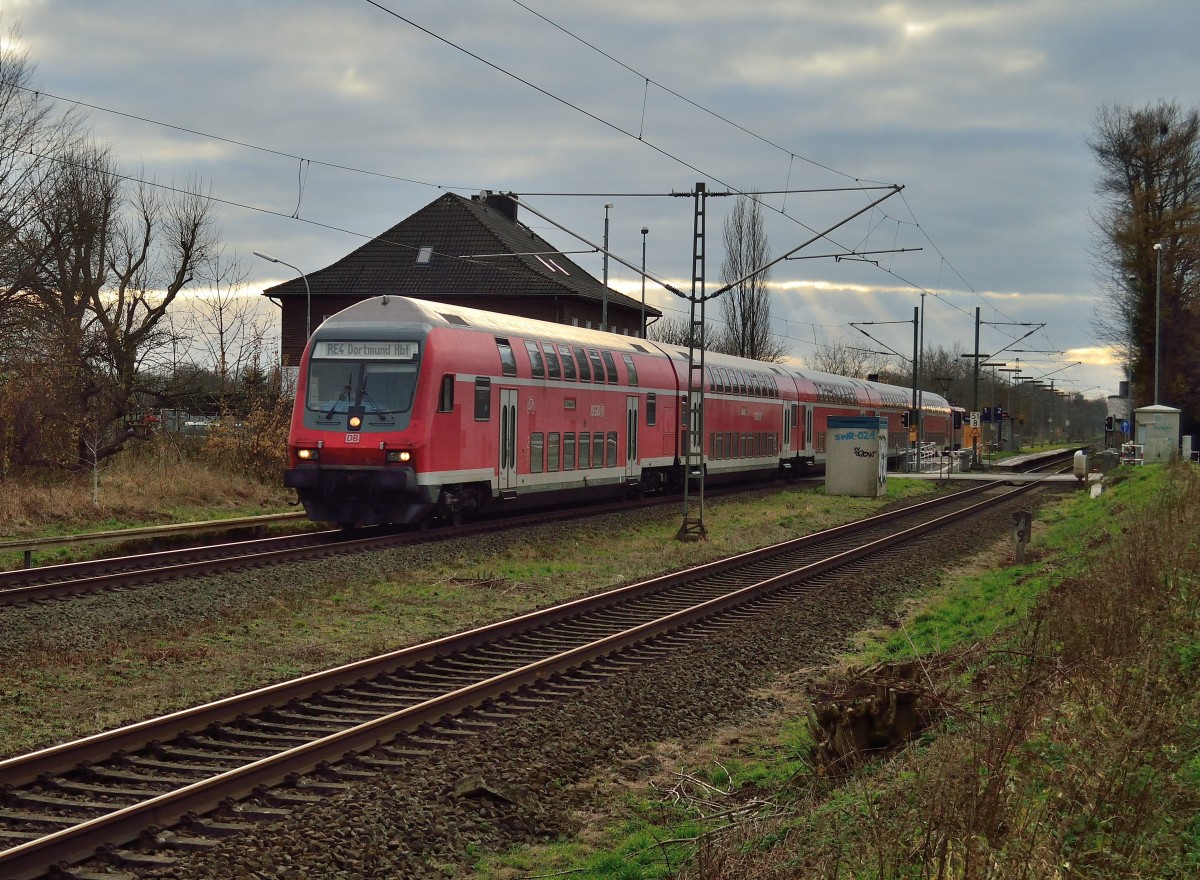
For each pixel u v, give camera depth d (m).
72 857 6.84
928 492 43.62
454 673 12.40
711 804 8.84
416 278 59.31
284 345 59.78
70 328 28.25
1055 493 42.72
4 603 14.88
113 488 25.34
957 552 24.78
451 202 63.03
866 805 7.23
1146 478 34.38
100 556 20.22
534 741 9.88
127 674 11.75
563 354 27.95
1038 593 15.84
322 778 8.66
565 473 28.03
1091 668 9.04
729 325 65.19
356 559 19.53
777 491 40.41
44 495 23.08
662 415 33.72
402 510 22.47
